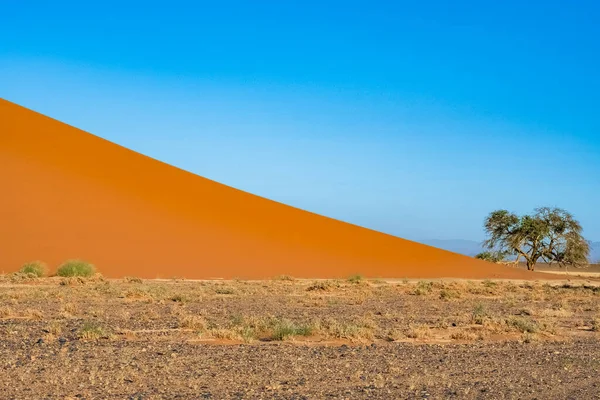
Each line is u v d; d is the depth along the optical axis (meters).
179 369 10.93
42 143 51.56
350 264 47.38
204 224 48.28
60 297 23.06
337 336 15.15
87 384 9.68
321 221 55.91
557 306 25.47
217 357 12.12
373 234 56.03
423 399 9.20
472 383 10.45
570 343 15.49
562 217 68.75
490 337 16.11
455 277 47.34
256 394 9.31
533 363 12.46
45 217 42.03
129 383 9.82
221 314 19.38
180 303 22.45
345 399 9.12
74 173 49.03
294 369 11.19
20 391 9.14
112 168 52.03
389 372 11.16
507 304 25.78
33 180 46.03
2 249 37.41
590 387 10.36
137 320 17.39
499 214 69.81
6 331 14.76
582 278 56.59
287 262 44.88
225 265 41.59
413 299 27.11
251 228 50.03
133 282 32.53
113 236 42.03
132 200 48.28
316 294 28.16
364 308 22.50
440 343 14.92
